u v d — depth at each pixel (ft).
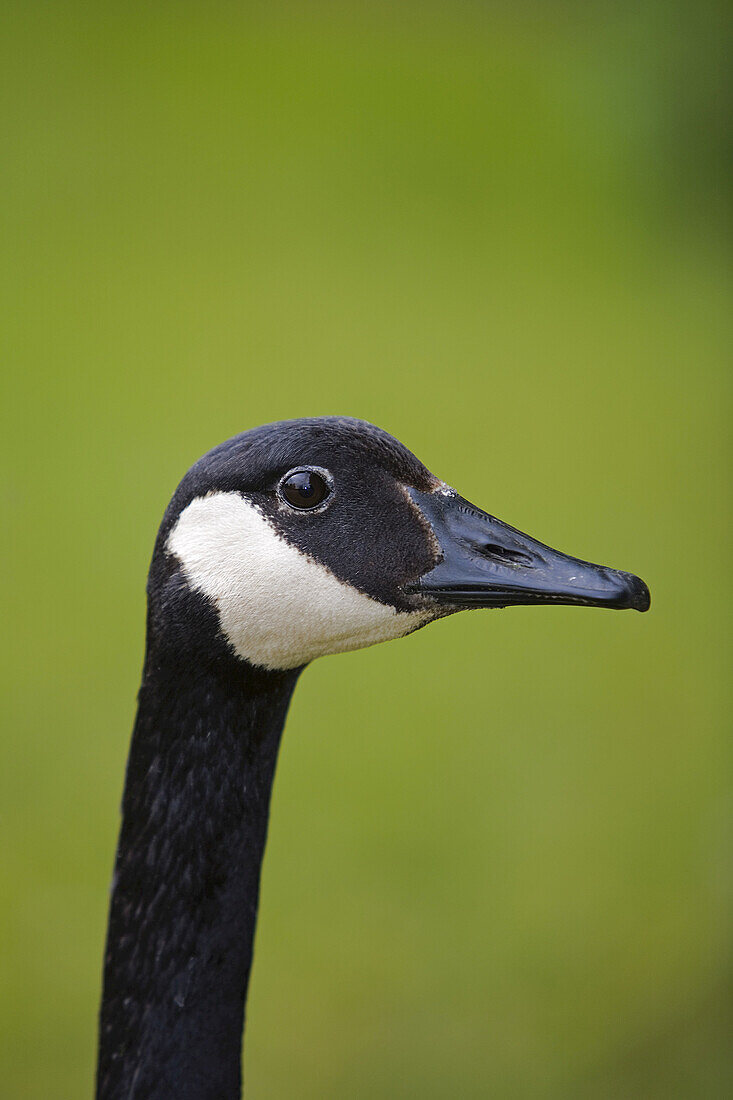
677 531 53.93
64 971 34.47
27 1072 31.96
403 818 40.60
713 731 44.24
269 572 16.25
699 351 67.87
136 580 49.19
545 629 49.26
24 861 37.70
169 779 16.93
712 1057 32.76
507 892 38.01
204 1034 16.96
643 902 37.63
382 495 16.55
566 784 42.09
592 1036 33.37
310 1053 32.91
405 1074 32.19
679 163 75.15
